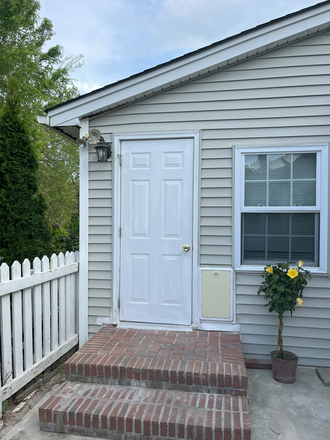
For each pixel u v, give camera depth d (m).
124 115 3.72
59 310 3.51
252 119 3.46
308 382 3.09
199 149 3.54
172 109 3.61
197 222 3.54
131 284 3.72
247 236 3.50
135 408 2.39
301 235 3.40
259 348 3.48
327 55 3.31
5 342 2.64
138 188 3.71
